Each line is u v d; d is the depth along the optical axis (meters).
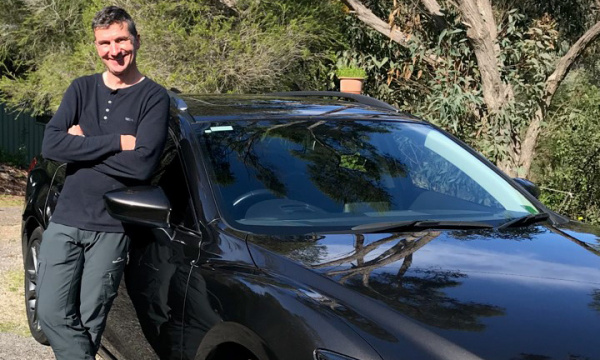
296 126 4.14
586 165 10.37
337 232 3.43
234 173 3.72
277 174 3.78
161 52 11.45
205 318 3.15
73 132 3.63
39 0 15.09
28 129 22.45
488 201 4.02
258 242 3.30
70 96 3.63
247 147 3.89
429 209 3.85
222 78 11.63
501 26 10.48
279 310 2.81
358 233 3.43
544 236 3.58
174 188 3.81
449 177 4.11
